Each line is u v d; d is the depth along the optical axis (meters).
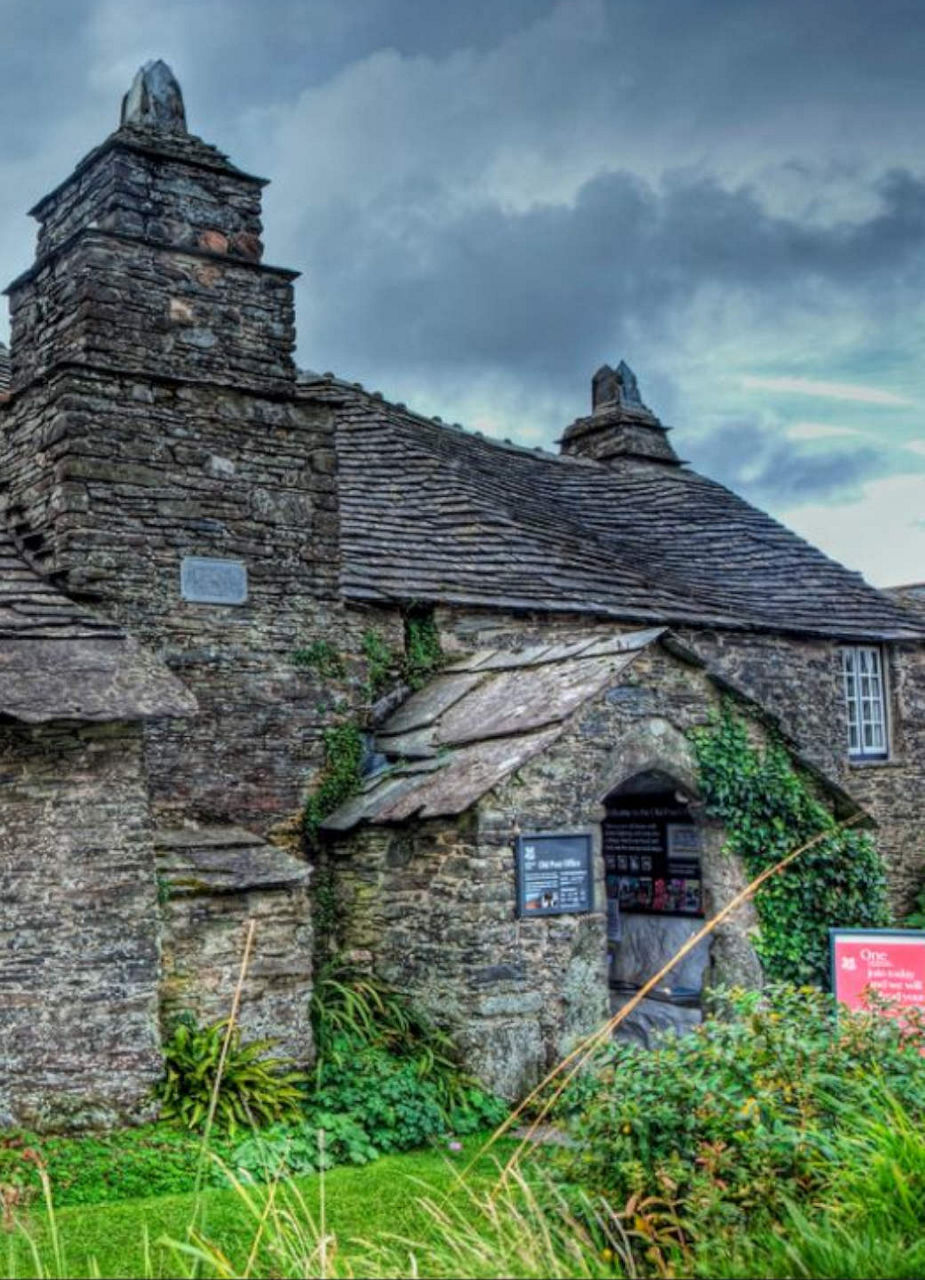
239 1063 8.30
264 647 10.28
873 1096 6.02
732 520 18.02
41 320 10.36
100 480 9.56
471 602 11.77
